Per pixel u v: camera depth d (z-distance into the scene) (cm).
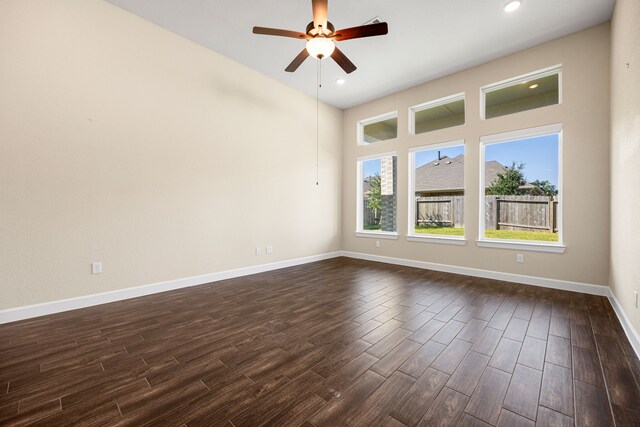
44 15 260
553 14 303
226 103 400
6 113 243
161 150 337
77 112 279
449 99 451
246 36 352
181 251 357
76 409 142
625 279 237
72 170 277
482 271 408
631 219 219
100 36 291
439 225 471
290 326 244
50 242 265
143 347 207
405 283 380
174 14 313
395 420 135
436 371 176
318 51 247
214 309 285
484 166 415
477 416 137
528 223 385
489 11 299
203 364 185
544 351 200
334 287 362
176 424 132
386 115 534
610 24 310
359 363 185
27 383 163
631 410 141
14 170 247
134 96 315
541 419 135
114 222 303
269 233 460
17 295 250
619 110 260
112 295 302
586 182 328
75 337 222
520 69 373
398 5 291
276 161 468
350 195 586
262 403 147
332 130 574
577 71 333
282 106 475
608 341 214
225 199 401
